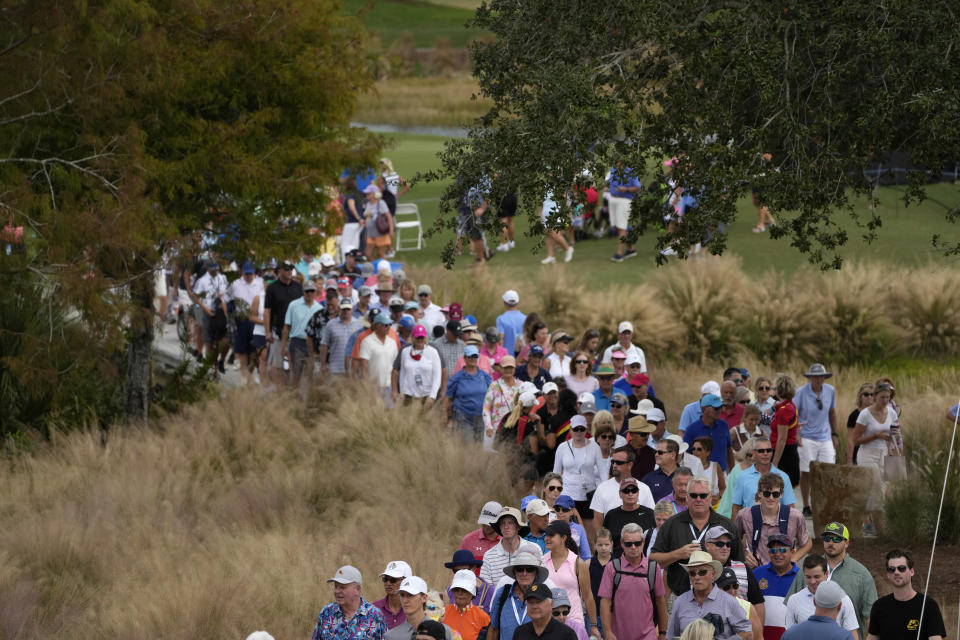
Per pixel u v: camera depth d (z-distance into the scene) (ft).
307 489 170.09
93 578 141.59
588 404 152.05
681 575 106.83
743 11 119.96
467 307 261.65
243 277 244.63
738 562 103.71
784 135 121.49
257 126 202.49
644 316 253.03
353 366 200.64
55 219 177.37
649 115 125.29
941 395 216.54
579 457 142.82
